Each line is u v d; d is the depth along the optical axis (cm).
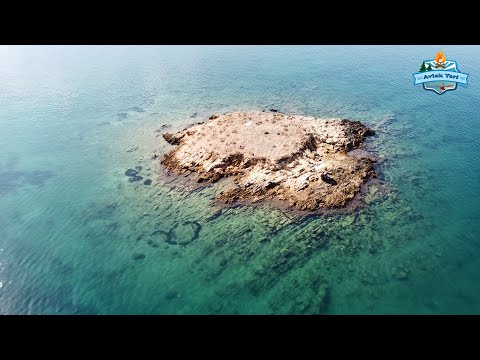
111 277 2942
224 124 4653
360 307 2598
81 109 6066
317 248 3061
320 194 3531
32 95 6756
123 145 4838
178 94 6506
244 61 8400
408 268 2856
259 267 2938
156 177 4088
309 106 5741
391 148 4412
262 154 4009
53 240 3341
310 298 2677
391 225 3247
